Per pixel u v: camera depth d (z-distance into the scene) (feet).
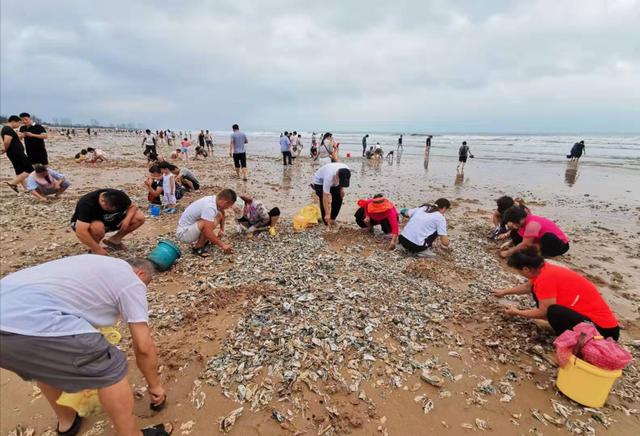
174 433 9.33
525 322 14.58
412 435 9.48
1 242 21.71
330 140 32.35
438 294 16.74
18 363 6.78
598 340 10.53
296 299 15.26
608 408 10.61
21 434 9.36
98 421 9.67
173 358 11.79
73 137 190.80
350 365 11.77
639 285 19.51
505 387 11.27
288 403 10.29
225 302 15.07
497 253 23.06
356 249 22.20
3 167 53.21
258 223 24.52
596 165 75.72
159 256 17.85
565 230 29.60
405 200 39.96
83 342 7.13
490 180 55.21
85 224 17.54
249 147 151.94
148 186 31.09
